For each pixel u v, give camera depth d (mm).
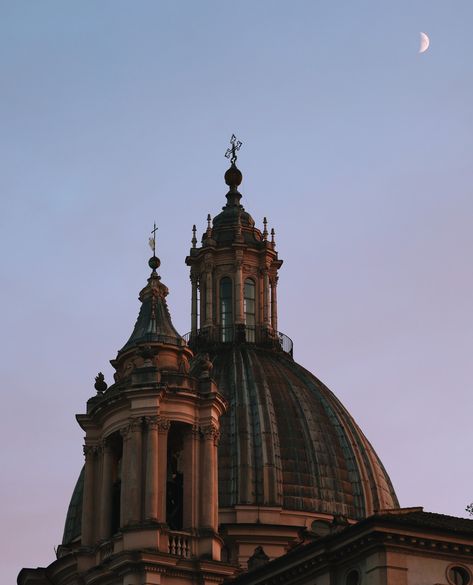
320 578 129500
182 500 156750
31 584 174875
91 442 162125
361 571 125625
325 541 128375
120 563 150250
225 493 180750
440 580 124188
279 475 182625
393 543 123625
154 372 157375
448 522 130250
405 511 136500
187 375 159375
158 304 168125
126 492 153750
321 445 187375
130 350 163125
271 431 185125
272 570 135000
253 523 176750
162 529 151625
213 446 158000
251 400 188625
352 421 194500
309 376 199125
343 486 185750
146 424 155625
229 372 193875
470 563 125750
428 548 124562
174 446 160000
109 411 159000
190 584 150750
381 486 189250
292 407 189750
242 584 139000
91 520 159750
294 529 177250
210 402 158750
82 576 156750
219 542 155125
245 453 183000
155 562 149250
